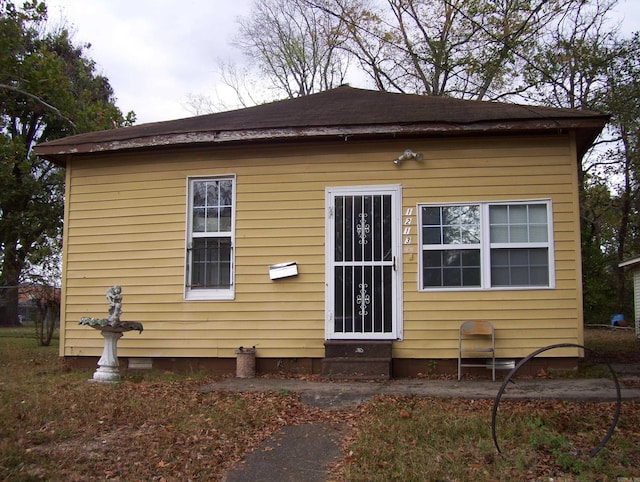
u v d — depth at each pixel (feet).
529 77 61.31
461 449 17.67
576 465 16.08
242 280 30.96
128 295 31.96
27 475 15.71
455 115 29.81
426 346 29.19
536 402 22.56
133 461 17.04
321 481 15.92
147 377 29.32
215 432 19.49
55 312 52.21
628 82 61.62
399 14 76.64
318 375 29.22
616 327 91.20
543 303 28.68
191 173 31.96
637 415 20.65
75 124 61.72
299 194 30.94
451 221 29.76
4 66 56.18
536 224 29.25
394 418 20.56
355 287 30.12
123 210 32.60
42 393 24.98
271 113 34.17
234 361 30.71
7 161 60.64
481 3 59.72
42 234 84.48
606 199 88.33
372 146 30.58
